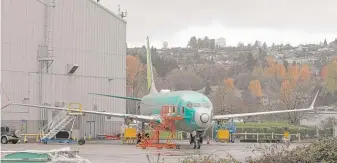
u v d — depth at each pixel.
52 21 58.03
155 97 54.62
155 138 47.75
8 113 51.75
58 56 59.34
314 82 189.00
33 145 47.25
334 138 23.20
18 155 18.22
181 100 45.91
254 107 142.62
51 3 57.72
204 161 20.47
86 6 65.75
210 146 49.38
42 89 56.41
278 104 133.50
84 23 65.31
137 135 54.47
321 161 21.19
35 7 55.41
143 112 58.72
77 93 63.50
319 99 165.00
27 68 54.22
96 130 68.88
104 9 71.19
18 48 52.88
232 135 63.50
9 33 51.62
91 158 32.47
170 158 32.59
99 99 69.56
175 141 62.03
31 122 54.56
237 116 54.06
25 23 53.88
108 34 72.69
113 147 45.53
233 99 146.62
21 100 53.25
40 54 56.19
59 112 57.81
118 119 75.06
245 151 40.34
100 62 70.00
